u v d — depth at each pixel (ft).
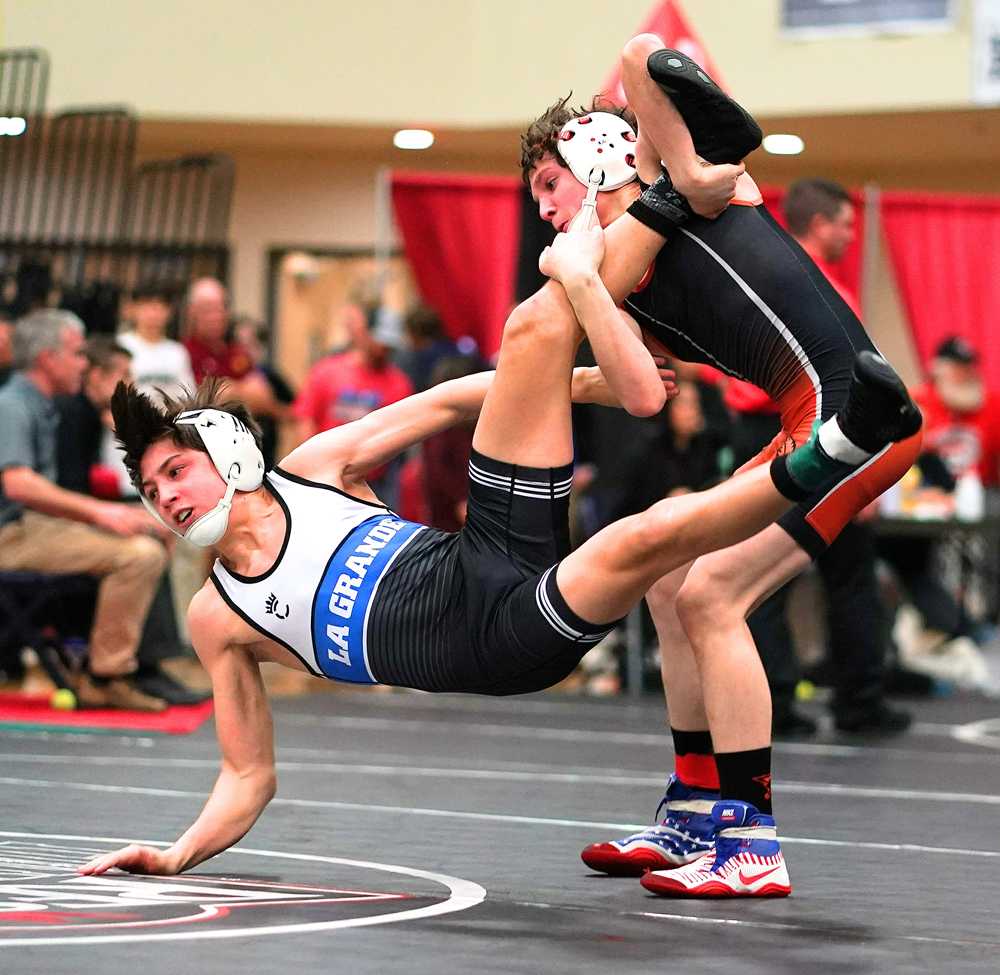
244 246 73.36
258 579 16.35
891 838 21.65
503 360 15.35
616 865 17.76
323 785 26.73
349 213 73.46
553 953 12.79
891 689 48.39
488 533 15.31
